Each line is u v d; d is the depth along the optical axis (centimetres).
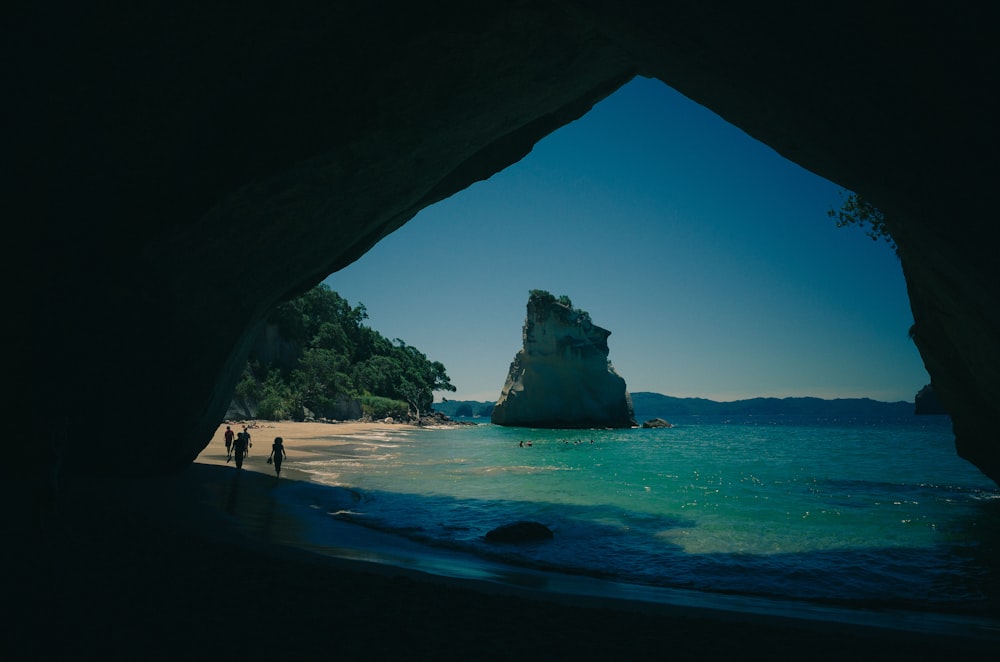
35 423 1118
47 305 1024
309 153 1080
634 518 1455
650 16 747
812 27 488
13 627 367
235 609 456
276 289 1528
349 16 980
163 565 591
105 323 1133
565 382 8788
